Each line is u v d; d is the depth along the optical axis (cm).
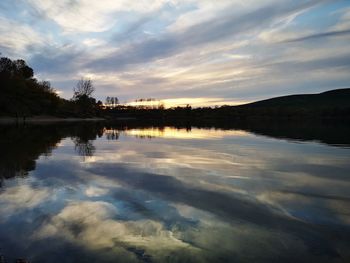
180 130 4038
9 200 763
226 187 906
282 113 11725
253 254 495
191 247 514
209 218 649
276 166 1251
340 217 659
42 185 916
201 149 1822
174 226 603
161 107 15088
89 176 1047
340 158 1459
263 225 613
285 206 731
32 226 594
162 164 1295
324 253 500
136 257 476
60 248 502
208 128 4566
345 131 3384
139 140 2472
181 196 809
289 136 2795
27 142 2181
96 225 603
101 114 12338
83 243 522
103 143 2195
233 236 560
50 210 690
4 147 1867
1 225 598
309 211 698
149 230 582
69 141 2320
